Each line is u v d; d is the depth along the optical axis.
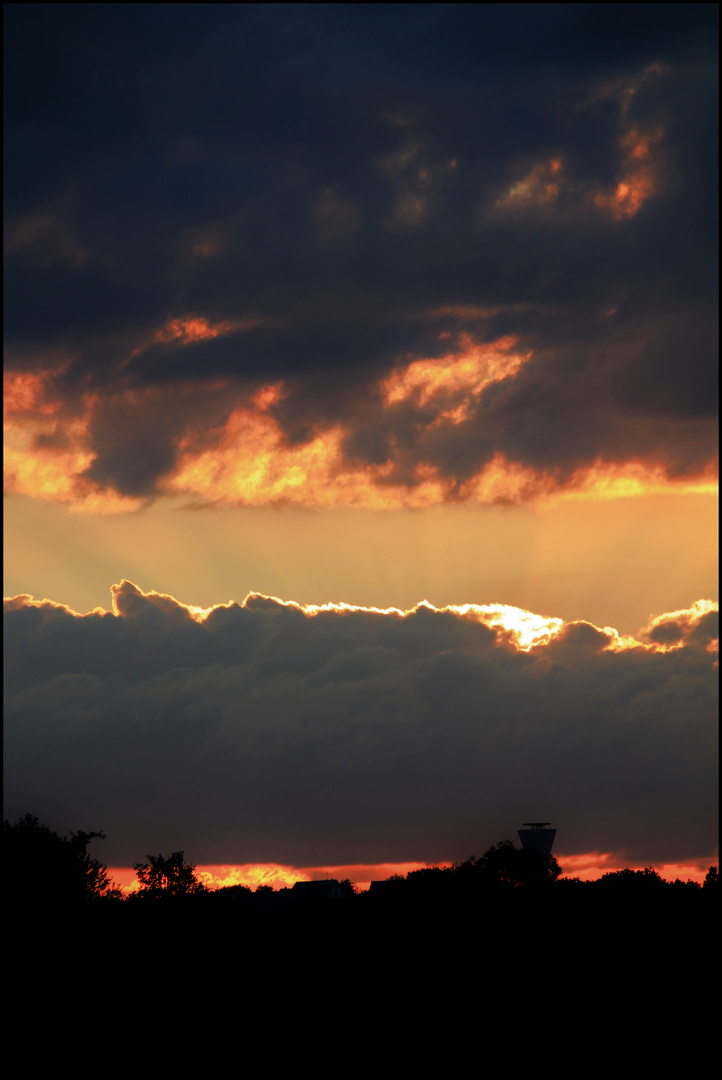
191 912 89.38
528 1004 74.44
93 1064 62.72
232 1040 67.56
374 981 79.06
